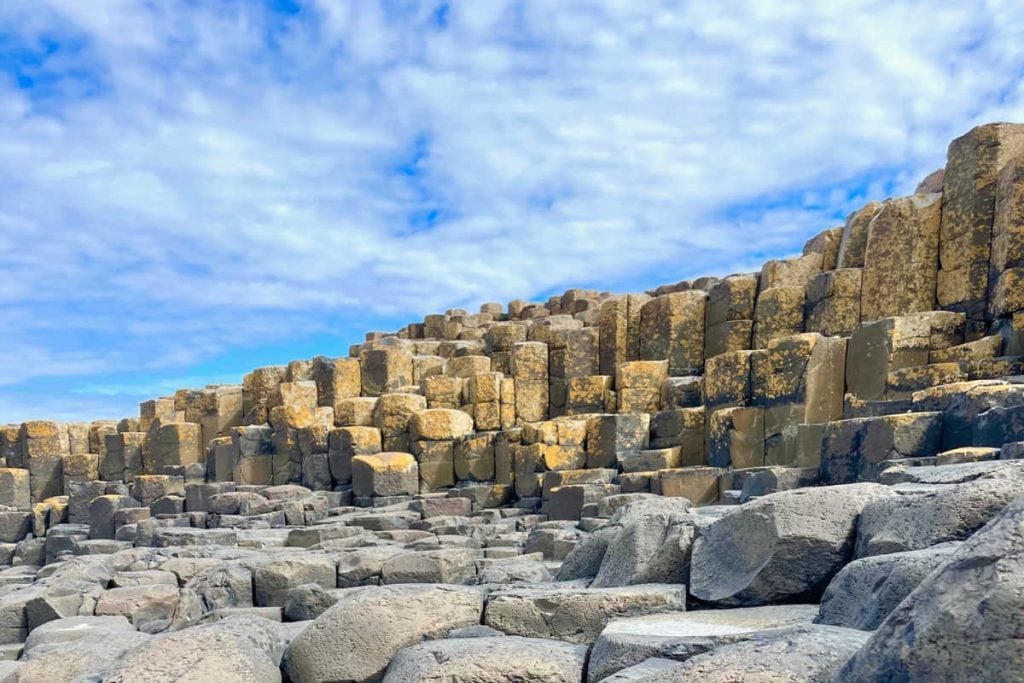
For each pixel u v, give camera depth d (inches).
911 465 315.3
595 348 788.0
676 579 203.9
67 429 1050.7
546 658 153.6
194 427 949.8
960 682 84.4
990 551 89.7
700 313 725.3
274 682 175.5
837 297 607.8
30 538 855.7
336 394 856.9
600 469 595.8
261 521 641.6
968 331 523.2
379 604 189.2
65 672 198.1
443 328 1189.1
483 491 658.8
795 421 525.3
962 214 546.0
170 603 377.4
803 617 156.4
